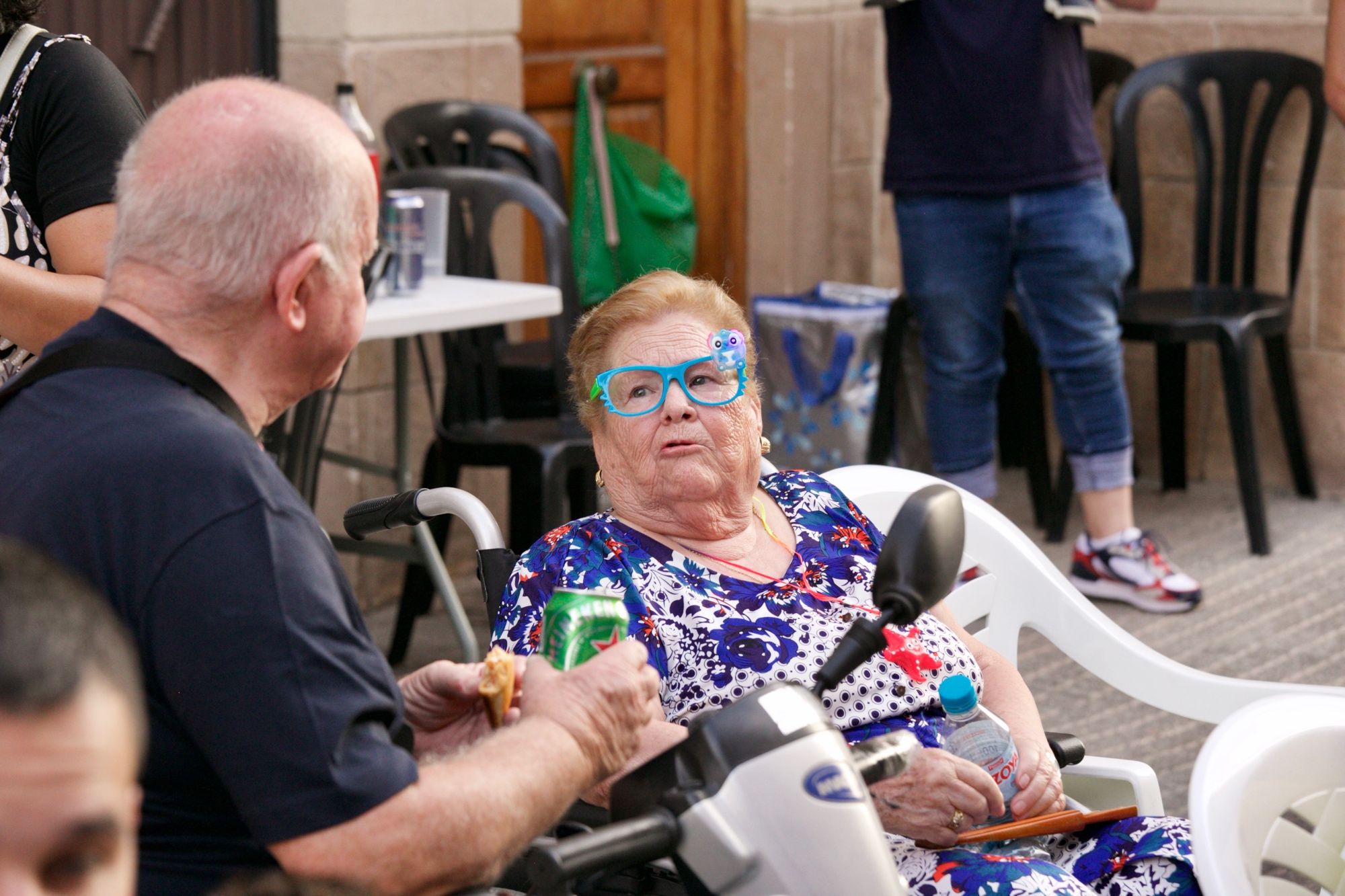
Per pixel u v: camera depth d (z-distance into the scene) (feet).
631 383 7.93
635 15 21.08
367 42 16.88
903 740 5.71
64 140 8.26
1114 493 17.35
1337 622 16.43
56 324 8.25
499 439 15.06
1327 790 6.80
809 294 21.83
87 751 3.07
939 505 5.77
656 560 7.86
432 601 17.26
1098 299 17.03
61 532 5.05
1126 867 7.38
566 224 15.53
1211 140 20.25
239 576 5.00
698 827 5.22
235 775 5.01
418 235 14.39
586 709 5.56
